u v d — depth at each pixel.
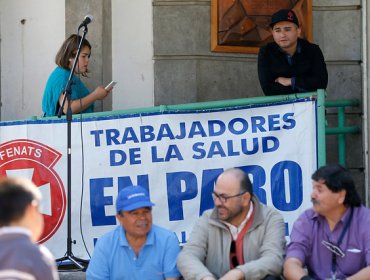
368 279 5.89
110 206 8.00
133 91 9.79
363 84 9.55
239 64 9.73
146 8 9.77
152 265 6.32
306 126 7.74
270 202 7.78
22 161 8.09
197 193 7.91
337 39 9.72
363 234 6.08
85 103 8.49
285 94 8.30
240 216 6.25
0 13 10.03
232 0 9.66
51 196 8.03
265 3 9.72
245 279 6.00
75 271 7.79
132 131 7.99
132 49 9.79
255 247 6.26
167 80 9.67
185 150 7.93
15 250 4.13
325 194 6.04
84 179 8.02
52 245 8.01
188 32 9.68
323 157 7.70
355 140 9.49
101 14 9.63
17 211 4.25
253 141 7.85
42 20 9.93
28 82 9.97
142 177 7.96
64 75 8.68
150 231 6.36
